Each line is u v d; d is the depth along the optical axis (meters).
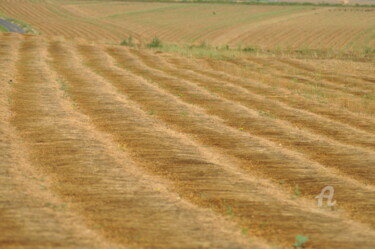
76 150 16.70
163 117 21.88
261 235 11.36
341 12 143.75
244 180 14.92
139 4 168.50
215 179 14.85
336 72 37.62
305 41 90.69
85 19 131.25
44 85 27.22
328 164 16.80
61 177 14.30
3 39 48.41
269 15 139.25
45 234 10.72
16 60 35.34
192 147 17.83
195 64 38.94
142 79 30.95
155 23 124.94
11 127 18.94
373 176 15.83
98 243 10.48
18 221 11.27
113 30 110.38
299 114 23.80
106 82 29.30
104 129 19.52
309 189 14.53
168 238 10.91
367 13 139.12
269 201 13.41
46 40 50.09
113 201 12.81
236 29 110.81
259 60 42.88
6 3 152.12
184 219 11.98
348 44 85.25
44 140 17.59
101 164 15.55
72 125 19.70
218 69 37.06
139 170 15.27
